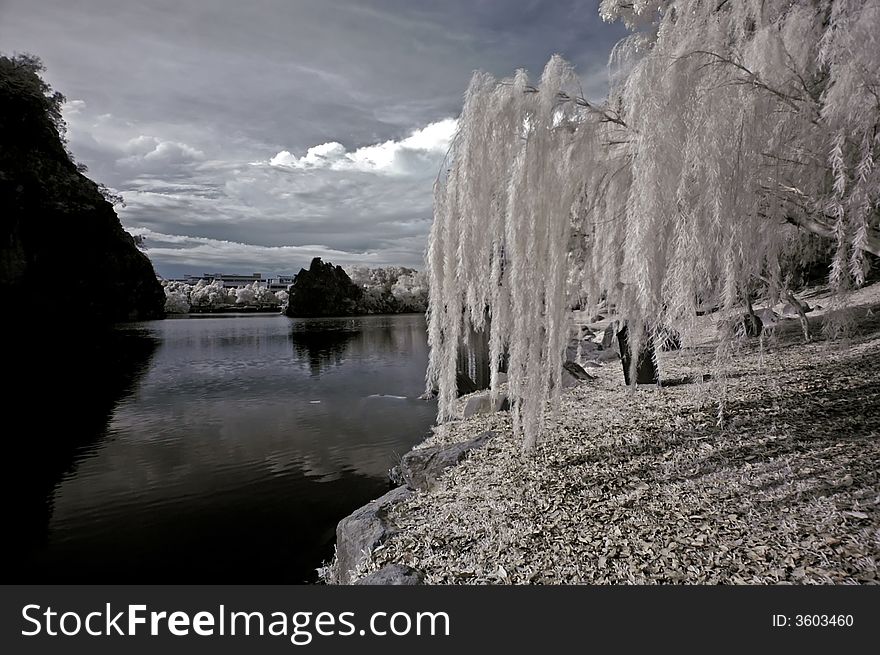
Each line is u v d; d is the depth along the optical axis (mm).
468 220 3846
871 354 6395
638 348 4199
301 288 85938
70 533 5828
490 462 5359
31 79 40750
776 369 6711
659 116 2883
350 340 35156
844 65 2439
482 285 4148
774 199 3072
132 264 54469
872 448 4012
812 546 2928
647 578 2988
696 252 2996
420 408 12445
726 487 3916
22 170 37438
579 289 4320
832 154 2627
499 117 3559
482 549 3699
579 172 3541
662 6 4223
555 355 3867
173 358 24672
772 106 2848
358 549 4094
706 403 5898
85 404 13789
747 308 3748
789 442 4461
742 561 2947
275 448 9281
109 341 33562
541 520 3959
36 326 38656
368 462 8250
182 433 10602
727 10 3172
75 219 41969
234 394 15086
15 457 8898
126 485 7461
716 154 2787
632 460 4793
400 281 102312
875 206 2668
